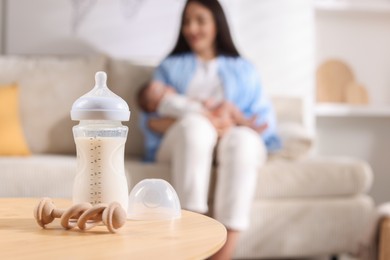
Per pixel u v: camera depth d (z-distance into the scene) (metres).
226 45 2.70
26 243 0.84
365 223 2.39
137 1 3.24
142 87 2.68
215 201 2.08
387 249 1.75
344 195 2.41
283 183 2.31
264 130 2.45
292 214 2.32
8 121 2.52
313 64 3.33
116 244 0.85
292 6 3.33
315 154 3.43
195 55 2.68
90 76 2.80
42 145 2.70
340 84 3.48
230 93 2.58
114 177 1.05
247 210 2.02
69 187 2.17
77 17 3.19
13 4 3.15
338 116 3.49
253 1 3.32
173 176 2.11
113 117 1.00
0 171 2.13
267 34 3.32
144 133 2.55
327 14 3.48
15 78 2.74
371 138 3.51
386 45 3.54
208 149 2.09
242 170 2.02
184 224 1.03
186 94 2.60
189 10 2.66
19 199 1.35
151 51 3.26
